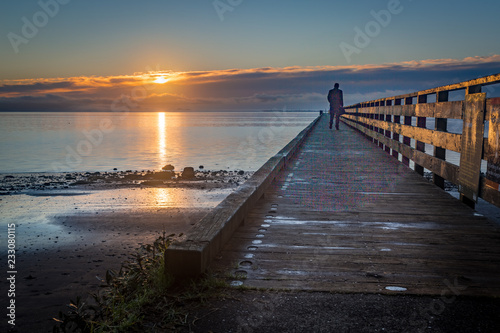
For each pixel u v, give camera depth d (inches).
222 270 101.6
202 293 88.7
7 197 543.5
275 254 114.7
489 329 74.2
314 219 155.9
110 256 277.0
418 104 257.4
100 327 74.5
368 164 325.7
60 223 382.6
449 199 193.2
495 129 137.7
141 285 92.9
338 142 538.9
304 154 399.2
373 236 133.0
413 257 112.3
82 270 247.8
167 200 495.8
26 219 403.2
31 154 1428.4
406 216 160.2
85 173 833.5
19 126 5123.0
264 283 94.4
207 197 516.4
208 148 1625.2
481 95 151.6
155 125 5733.3
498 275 98.7
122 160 1179.3
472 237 131.5
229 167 958.4
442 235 133.9
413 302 84.9
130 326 75.9
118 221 384.5
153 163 1082.7
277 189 220.7
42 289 216.4
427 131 235.9
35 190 599.5
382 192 211.5
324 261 109.2
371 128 550.6
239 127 4692.4
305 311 81.7
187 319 79.1
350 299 86.6
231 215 125.4
